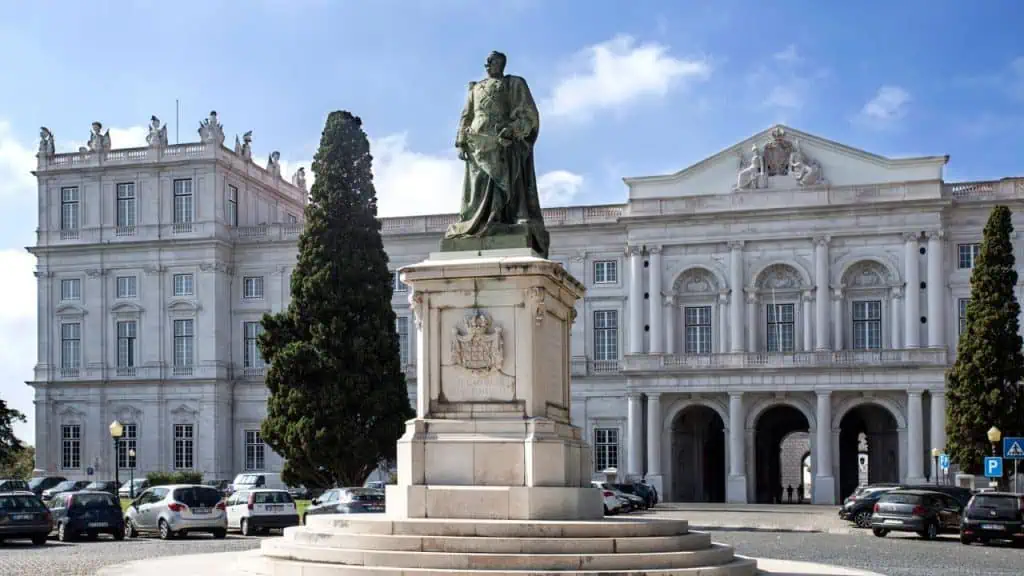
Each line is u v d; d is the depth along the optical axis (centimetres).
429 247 9250
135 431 9512
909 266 8150
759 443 9012
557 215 9075
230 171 9650
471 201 2503
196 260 9456
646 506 7138
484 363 2327
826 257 8306
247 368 9569
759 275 8462
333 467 6456
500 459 2258
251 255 9625
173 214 9506
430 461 2283
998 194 8200
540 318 2334
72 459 9625
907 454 7919
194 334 9462
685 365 8319
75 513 4422
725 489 8700
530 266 2322
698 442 8931
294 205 10881
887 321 8238
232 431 9569
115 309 9588
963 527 4372
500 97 2522
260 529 4878
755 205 8412
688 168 8612
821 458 8006
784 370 8094
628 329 8825
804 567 2453
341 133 6738
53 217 9725
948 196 8162
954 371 6781
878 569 3172
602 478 8781
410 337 9288
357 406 6506
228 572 2262
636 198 8688
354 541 2127
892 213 8212
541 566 2006
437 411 2341
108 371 9581
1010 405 6612
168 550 3841
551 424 2295
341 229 6669
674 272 8619
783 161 8438
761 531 5250
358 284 6638
